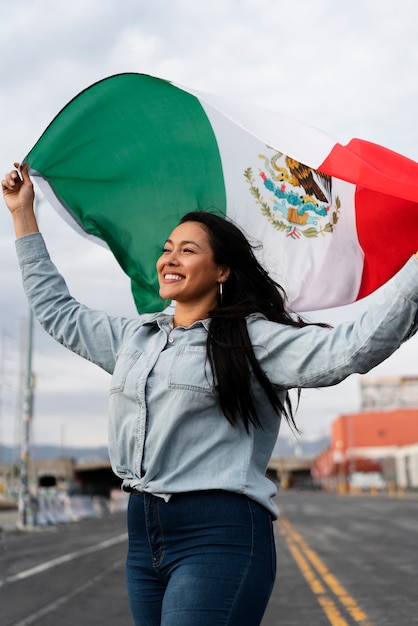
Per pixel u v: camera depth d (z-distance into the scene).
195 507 2.34
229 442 2.39
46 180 3.01
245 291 2.61
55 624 7.39
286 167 2.96
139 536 2.45
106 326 2.77
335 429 104.12
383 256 2.90
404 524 24.36
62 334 2.82
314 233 2.96
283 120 2.50
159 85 2.73
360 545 16.52
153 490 2.37
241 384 2.35
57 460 112.56
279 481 176.62
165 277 2.63
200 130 2.93
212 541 2.32
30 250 2.92
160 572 2.39
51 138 2.88
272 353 2.37
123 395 2.50
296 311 2.97
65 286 2.92
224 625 2.24
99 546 16.84
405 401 108.81
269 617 7.82
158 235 3.07
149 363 2.47
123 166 3.01
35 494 25.84
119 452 2.52
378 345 2.15
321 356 2.26
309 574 11.45
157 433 2.41
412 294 2.09
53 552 15.37
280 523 26.34
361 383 110.50
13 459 55.88
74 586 10.13
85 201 3.07
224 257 2.59
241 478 2.36
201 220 2.62
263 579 2.32
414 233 2.85
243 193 3.02
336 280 2.94
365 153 2.52
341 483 101.19
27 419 24.83
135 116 2.88
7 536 21.00
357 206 2.88
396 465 85.56
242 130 2.92
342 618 7.69
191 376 2.39
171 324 2.60
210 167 3.01
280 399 2.51
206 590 2.25
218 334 2.41
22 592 9.59
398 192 2.32
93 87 2.73
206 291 2.61
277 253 2.99
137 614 2.46
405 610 8.12
